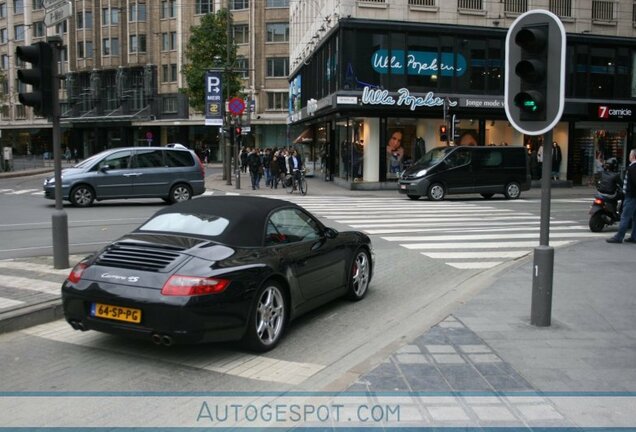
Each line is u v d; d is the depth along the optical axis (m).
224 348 6.00
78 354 5.75
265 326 5.89
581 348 5.66
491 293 7.88
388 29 28.94
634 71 33.75
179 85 63.59
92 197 19.62
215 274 5.36
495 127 31.73
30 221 16.16
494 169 24.22
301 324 6.93
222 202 6.60
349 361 5.65
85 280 5.57
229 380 5.14
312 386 4.99
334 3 30.34
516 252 11.93
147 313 5.23
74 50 69.00
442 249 12.25
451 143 28.14
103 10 66.62
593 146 34.00
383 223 16.27
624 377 4.93
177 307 5.14
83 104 69.50
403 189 23.97
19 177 41.41
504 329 6.25
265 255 6.04
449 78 30.06
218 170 51.59
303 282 6.53
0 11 76.62
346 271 7.64
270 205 6.68
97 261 5.74
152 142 66.50
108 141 69.25
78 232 13.95
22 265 9.34
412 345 5.73
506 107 6.41
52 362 5.54
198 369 5.40
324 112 31.73
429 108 29.33
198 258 5.54
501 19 30.69
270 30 60.69
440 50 29.78
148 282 5.33
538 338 5.95
